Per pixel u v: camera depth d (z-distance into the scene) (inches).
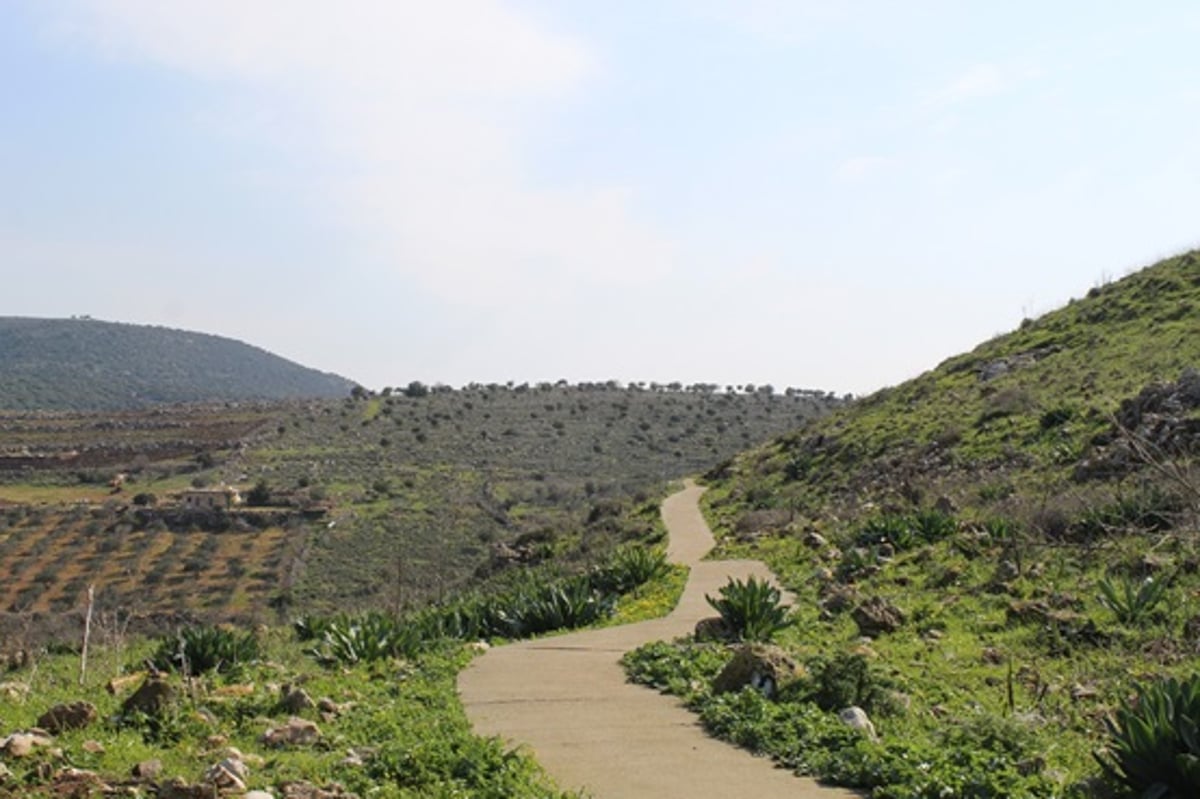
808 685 498.3
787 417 4382.4
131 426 3988.7
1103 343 1818.4
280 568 2240.4
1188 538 552.4
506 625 941.2
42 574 2191.2
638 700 542.9
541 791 353.4
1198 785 331.0
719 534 1528.1
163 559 2311.8
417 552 2393.0
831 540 1184.2
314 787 350.3
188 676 579.2
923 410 1908.2
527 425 4119.1
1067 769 391.5
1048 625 647.8
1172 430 1083.3
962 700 510.6
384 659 732.0
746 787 373.7
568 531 2030.0
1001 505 1100.5
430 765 385.7
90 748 401.7
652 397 4778.5
